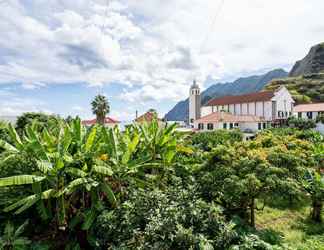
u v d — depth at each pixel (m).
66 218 7.86
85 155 7.92
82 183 7.34
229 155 8.14
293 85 89.19
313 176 9.13
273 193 7.48
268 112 55.84
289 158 7.95
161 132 10.63
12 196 7.72
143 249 5.93
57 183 7.39
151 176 9.74
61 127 8.98
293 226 8.48
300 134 25.44
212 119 48.59
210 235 6.54
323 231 8.14
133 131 11.44
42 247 6.91
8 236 6.76
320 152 12.05
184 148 11.30
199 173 8.53
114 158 8.46
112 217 6.88
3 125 13.43
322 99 80.31
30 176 6.89
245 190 7.11
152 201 7.09
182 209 6.74
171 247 6.07
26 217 7.98
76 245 7.18
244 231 7.12
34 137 7.82
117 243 6.49
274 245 6.74
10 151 7.98
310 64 109.56
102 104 41.81
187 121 79.81
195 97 72.69
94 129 8.42
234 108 62.06
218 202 8.34
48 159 7.34
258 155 7.91
